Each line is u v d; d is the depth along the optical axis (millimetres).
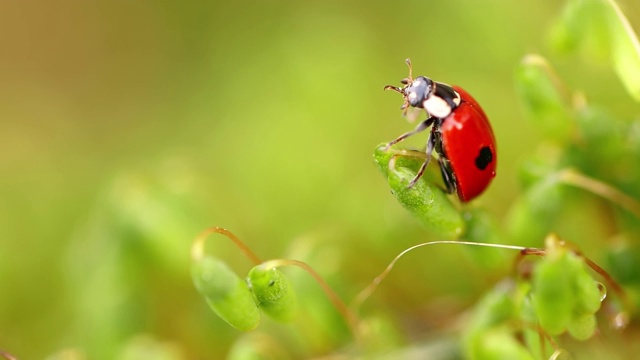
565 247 78
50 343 101
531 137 103
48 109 139
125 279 93
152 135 127
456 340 86
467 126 83
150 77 138
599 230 87
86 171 122
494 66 108
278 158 108
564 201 85
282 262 82
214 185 109
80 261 97
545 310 77
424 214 80
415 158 81
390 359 86
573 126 84
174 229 93
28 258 108
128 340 93
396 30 119
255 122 114
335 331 88
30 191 118
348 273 94
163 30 139
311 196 106
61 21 144
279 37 125
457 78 109
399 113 111
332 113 112
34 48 143
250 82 122
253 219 105
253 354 86
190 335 94
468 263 92
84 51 143
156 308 94
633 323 83
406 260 94
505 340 80
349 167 107
